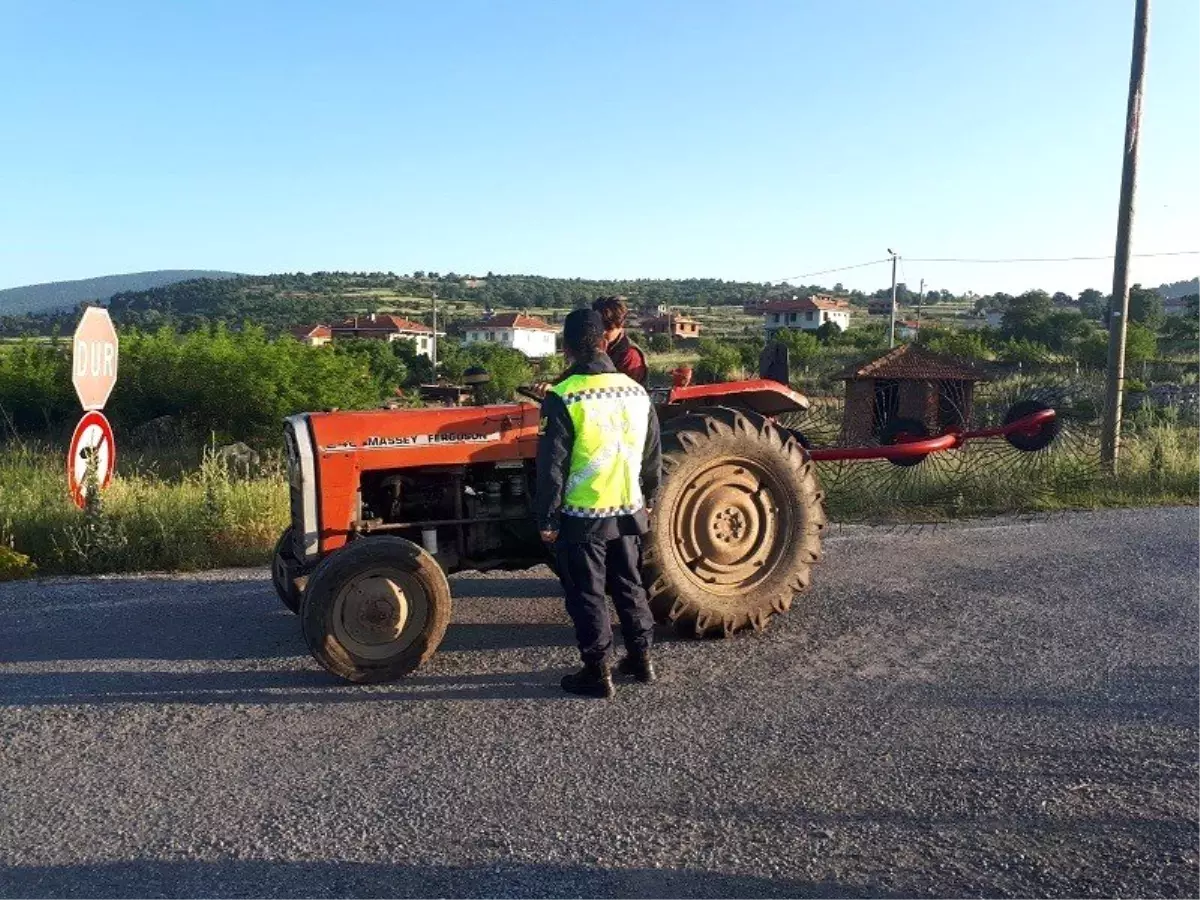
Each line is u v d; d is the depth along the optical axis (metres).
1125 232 11.23
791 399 6.91
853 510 9.72
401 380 29.38
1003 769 3.98
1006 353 42.19
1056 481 10.45
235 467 12.75
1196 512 9.39
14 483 10.85
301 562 5.73
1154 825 3.50
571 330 4.98
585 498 4.86
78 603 6.85
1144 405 17.33
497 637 5.85
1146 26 11.30
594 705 4.79
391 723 4.63
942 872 3.25
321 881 3.30
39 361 17.81
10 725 4.71
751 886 3.20
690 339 86.88
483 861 3.39
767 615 5.85
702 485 5.80
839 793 3.81
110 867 3.43
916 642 5.64
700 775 4.00
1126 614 6.06
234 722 4.68
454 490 5.72
